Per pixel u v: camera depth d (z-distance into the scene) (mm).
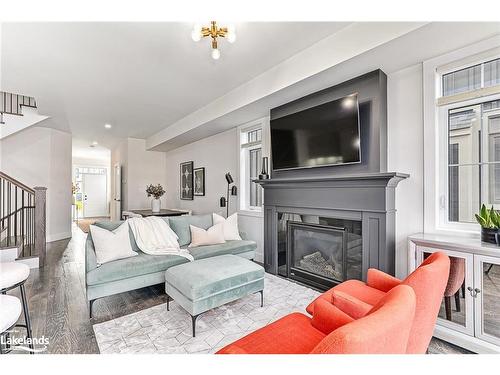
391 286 1805
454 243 1819
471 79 2109
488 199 2062
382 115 2480
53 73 3047
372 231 2451
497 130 2016
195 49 2549
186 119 4914
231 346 1206
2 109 4363
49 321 2250
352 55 2191
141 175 6957
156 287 3104
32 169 5664
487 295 1702
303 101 3119
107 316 2352
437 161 2260
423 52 2137
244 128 4371
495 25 1762
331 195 2812
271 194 3588
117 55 2646
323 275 3037
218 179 5172
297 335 1333
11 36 2285
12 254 3625
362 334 692
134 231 3189
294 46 2531
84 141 7336
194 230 3607
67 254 4602
